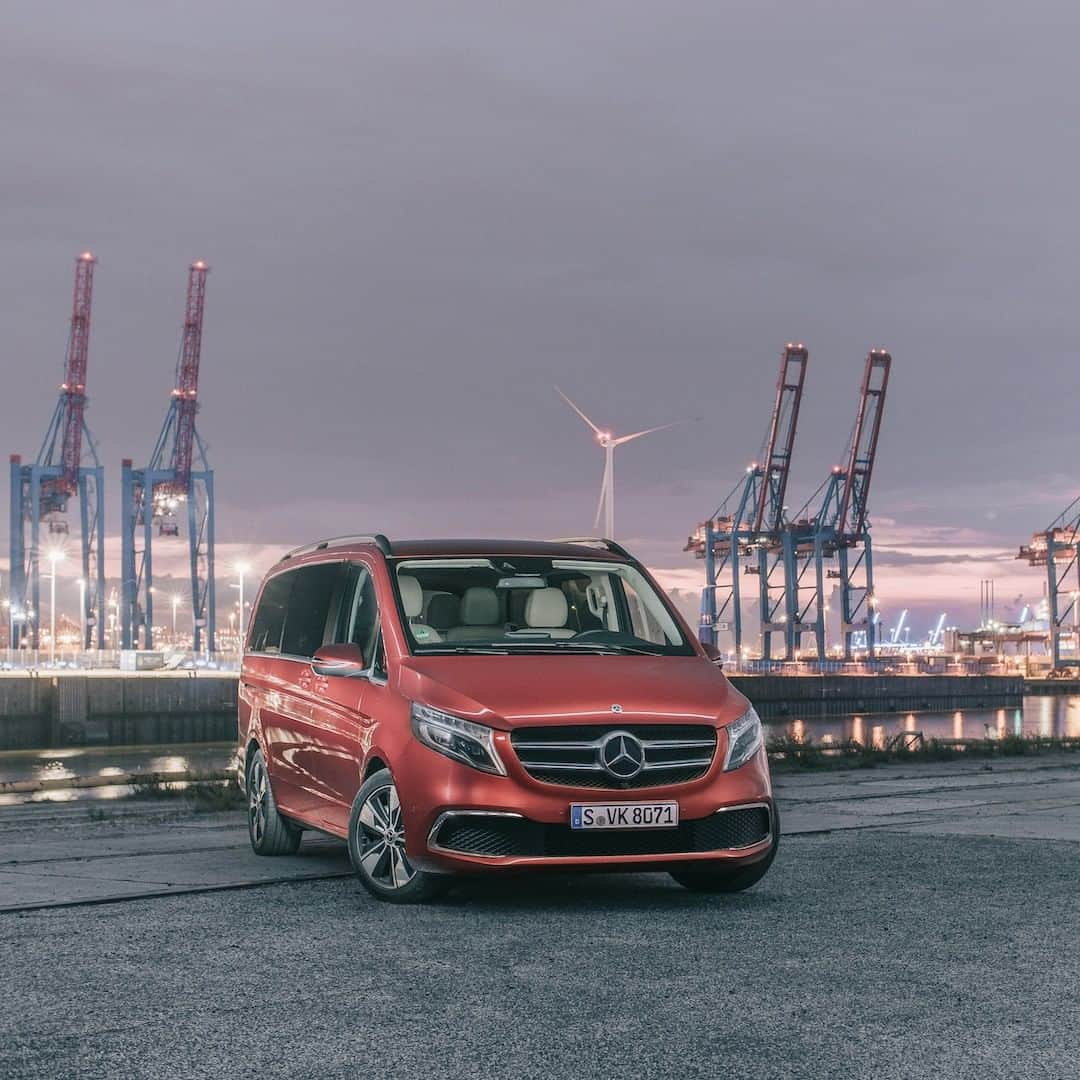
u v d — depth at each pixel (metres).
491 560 8.31
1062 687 162.50
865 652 175.38
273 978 5.45
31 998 5.14
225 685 67.12
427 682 7.39
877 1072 4.20
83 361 131.62
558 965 5.67
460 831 7.04
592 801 7.00
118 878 8.17
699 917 6.79
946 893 7.48
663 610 8.41
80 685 62.53
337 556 8.94
